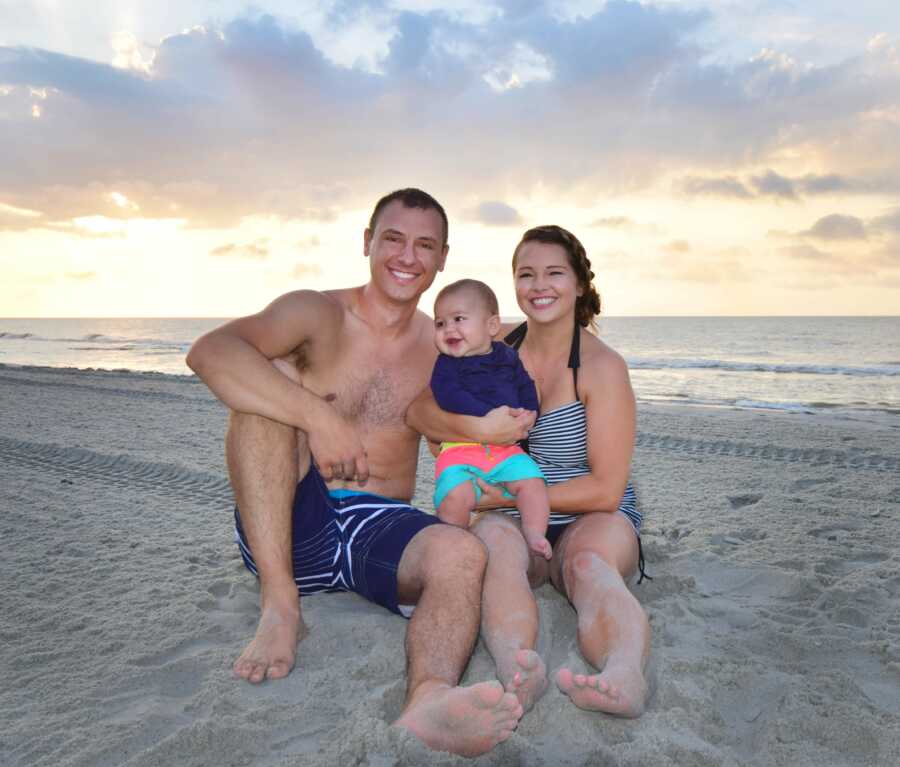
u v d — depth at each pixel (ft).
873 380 64.95
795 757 7.07
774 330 236.22
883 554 13.47
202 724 7.32
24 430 28.43
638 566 11.48
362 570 9.50
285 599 9.51
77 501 17.75
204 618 10.36
